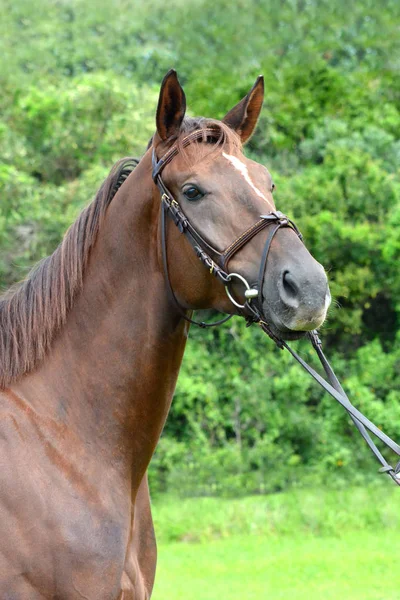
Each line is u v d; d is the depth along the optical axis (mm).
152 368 3000
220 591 8531
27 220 15148
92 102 17312
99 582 2715
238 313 2904
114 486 2908
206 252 2873
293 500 13367
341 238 16719
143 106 17484
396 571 9453
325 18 20953
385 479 15273
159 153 3037
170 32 20969
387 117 20078
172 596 8281
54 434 2898
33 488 2742
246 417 16391
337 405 16656
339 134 19078
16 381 3016
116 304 3027
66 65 21422
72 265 3092
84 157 17359
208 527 12352
